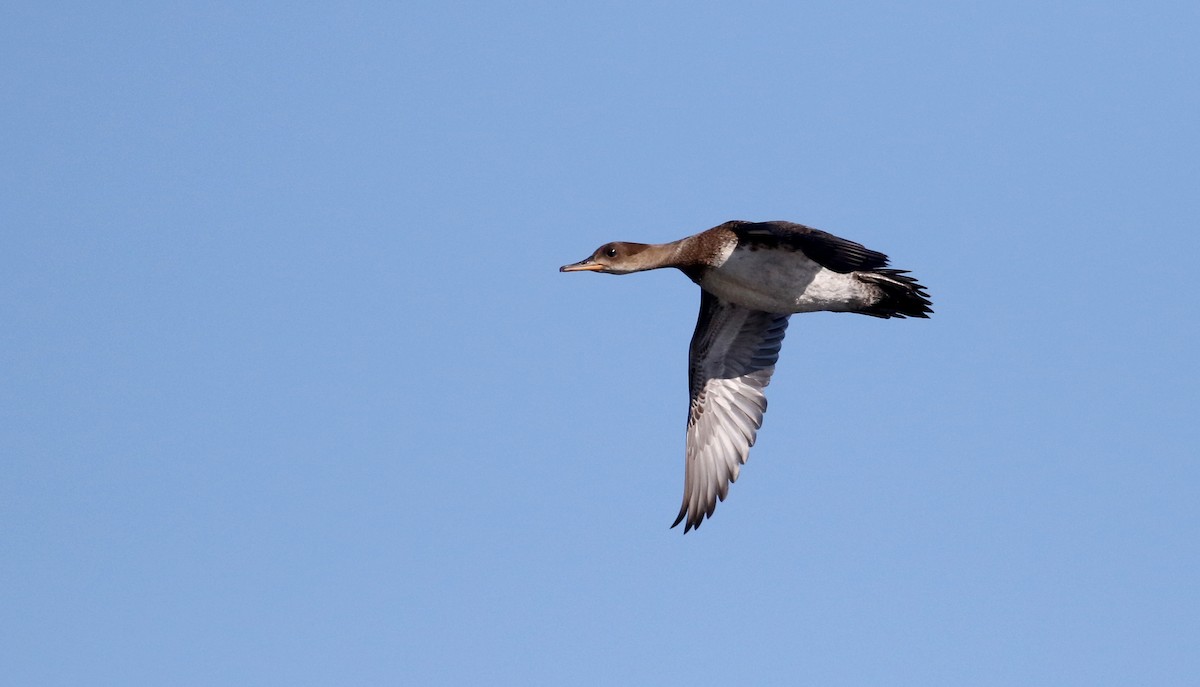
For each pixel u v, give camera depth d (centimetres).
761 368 1850
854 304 1655
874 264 1473
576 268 1780
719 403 1855
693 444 1856
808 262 1638
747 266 1658
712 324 1841
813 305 1661
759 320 1838
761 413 1839
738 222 1666
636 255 1769
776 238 1605
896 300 1647
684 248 1702
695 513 1828
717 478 1838
